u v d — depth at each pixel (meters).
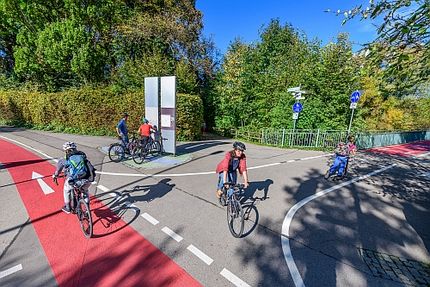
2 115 23.14
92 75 19.55
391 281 3.47
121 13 19.47
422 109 22.59
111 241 4.20
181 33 18.80
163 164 9.58
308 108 16.53
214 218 5.14
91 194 6.28
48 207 5.34
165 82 10.56
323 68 16.91
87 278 3.31
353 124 17.77
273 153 13.23
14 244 4.02
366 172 9.77
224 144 15.15
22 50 19.91
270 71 20.98
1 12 20.34
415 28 2.80
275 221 5.17
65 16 18.75
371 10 3.09
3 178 7.25
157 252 3.93
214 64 23.02
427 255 4.15
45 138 14.75
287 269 3.64
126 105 15.92
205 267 3.61
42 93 19.33
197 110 16.75
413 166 11.29
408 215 5.73
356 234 4.77
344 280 3.45
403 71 3.34
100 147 12.36
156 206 5.65
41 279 3.27
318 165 10.50
